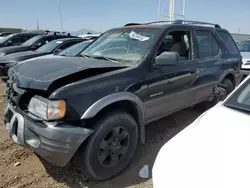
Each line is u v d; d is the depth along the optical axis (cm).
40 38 1098
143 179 293
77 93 251
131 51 346
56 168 312
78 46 694
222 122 197
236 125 190
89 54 382
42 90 254
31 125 255
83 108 252
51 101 245
